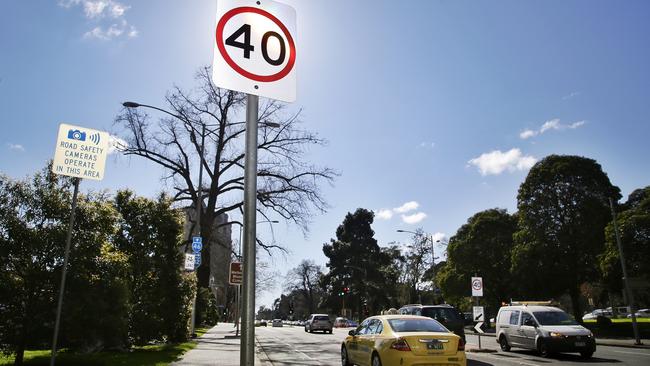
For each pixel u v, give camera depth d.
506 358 18.28
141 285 17.48
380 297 80.88
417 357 11.05
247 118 3.91
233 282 23.77
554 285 38.91
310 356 19.34
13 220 11.12
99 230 12.17
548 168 40.00
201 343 23.23
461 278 50.81
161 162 36.34
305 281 124.19
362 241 86.06
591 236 37.59
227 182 37.38
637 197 40.22
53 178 11.89
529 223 40.34
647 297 50.59
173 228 18.38
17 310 10.98
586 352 18.22
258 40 4.10
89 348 12.70
